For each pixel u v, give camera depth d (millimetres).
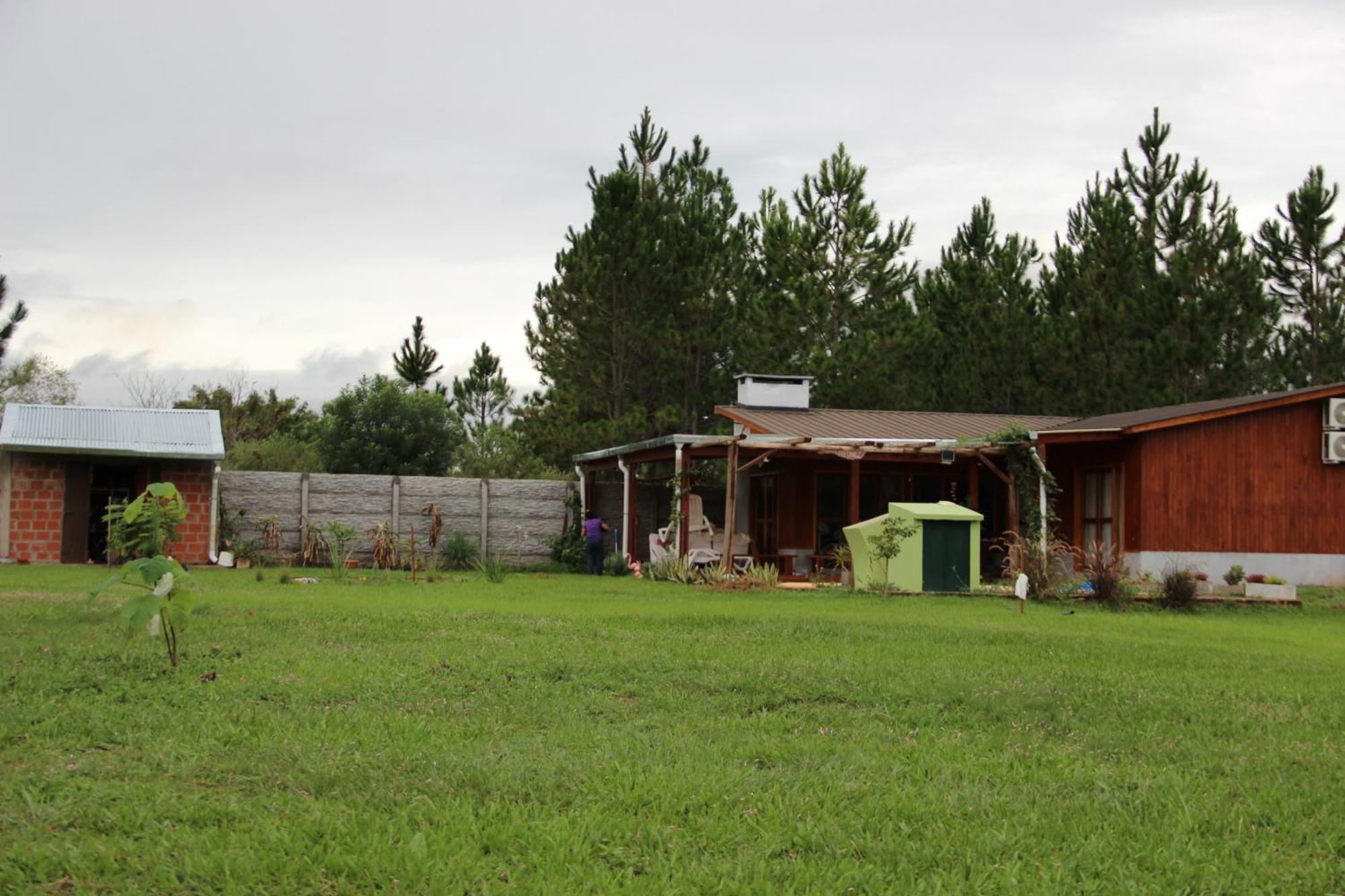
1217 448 22641
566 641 10516
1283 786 6129
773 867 4676
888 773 6129
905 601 17531
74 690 7590
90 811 5027
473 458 35938
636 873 4668
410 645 10000
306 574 20859
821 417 26625
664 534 23469
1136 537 22266
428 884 4336
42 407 24219
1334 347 34781
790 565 25031
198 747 6164
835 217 36312
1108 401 31781
